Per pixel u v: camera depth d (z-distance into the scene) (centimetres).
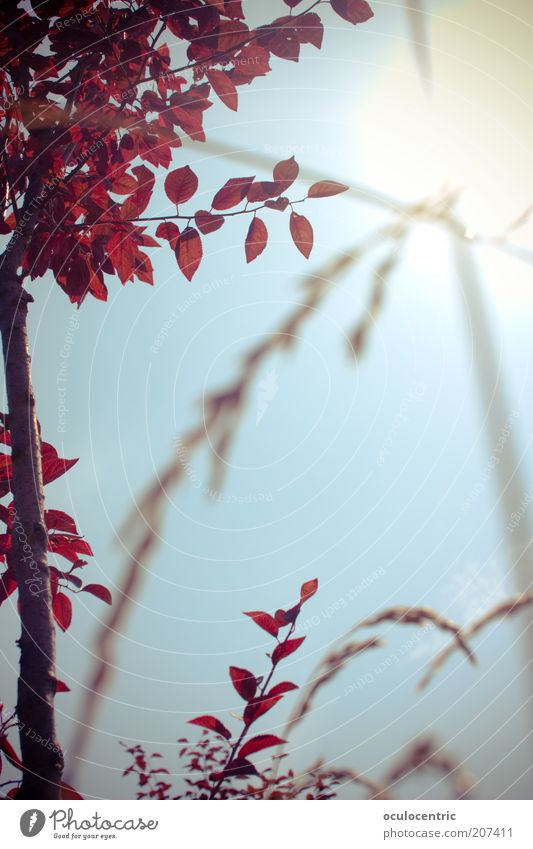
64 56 172
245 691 171
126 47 173
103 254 178
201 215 176
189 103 176
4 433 170
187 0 171
